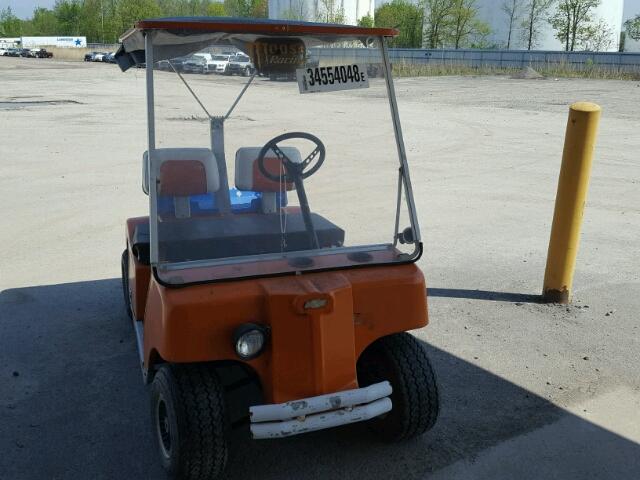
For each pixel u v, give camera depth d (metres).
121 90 29.92
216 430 3.17
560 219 5.70
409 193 3.53
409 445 3.81
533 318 5.62
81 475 3.56
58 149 14.23
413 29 72.25
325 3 60.69
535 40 61.69
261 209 3.57
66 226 8.54
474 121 18.73
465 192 10.48
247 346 3.02
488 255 7.38
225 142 3.48
